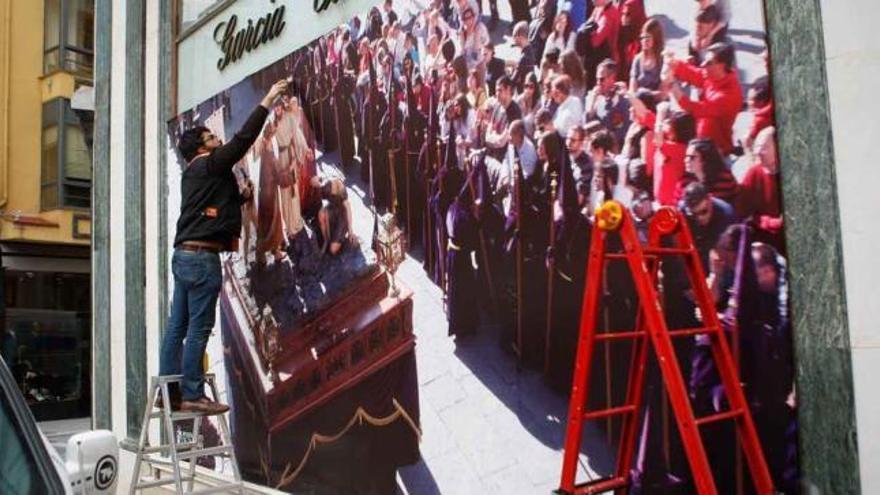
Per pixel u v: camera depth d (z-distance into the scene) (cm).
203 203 515
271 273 564
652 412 322
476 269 404
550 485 361
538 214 373
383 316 462
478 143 407
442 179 427
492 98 399
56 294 1770
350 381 486
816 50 277
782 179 285
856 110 267
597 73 351
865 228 263
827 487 268
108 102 789
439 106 432
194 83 674
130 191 738
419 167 443
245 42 608
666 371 248
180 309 524
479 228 404
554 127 368
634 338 293
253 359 579
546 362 365
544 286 368
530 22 381
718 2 308
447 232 422
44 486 224
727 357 273
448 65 426
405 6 458
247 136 511
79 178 1797
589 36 354
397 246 455
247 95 602
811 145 277
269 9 587
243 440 587
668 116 323
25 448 233
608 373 339
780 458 282
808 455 274
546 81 372
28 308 1709
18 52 1780
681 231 281
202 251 512
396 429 447
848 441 263
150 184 718
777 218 287
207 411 498
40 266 1728
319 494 507
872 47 265
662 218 282
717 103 307
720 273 303
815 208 275
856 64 268
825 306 271
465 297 409
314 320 518
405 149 454
